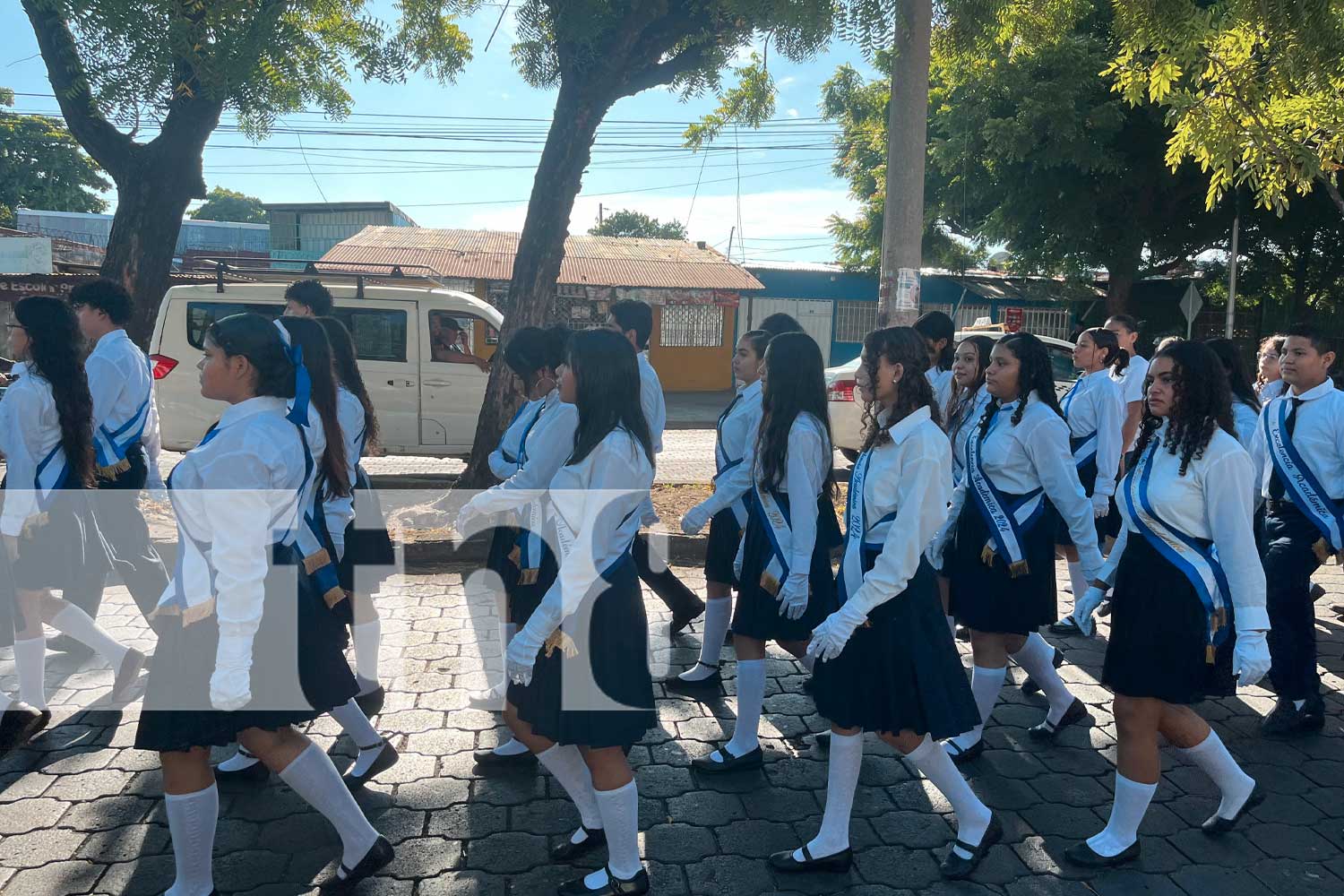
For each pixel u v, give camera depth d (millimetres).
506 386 7465
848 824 2963
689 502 7938
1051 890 2922
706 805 3412
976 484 3648
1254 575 2773
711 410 18516
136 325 7820
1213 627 2828
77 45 6465
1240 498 2779
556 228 7391
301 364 2574
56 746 3686
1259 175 8828
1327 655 5074
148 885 2820
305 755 2656
